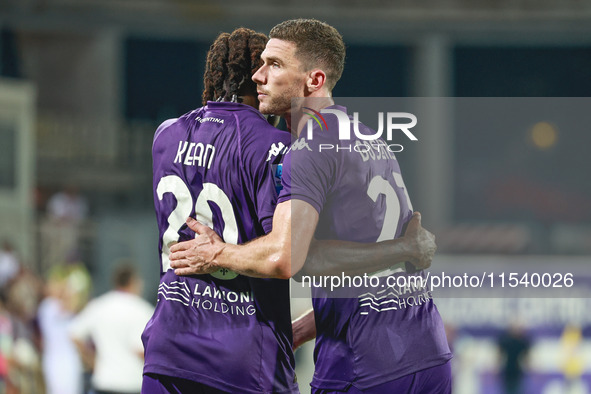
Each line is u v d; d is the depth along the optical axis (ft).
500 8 218.38
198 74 226.79
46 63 215.92
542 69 227.20
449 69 226.58
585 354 75.51
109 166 195.42
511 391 74.79
